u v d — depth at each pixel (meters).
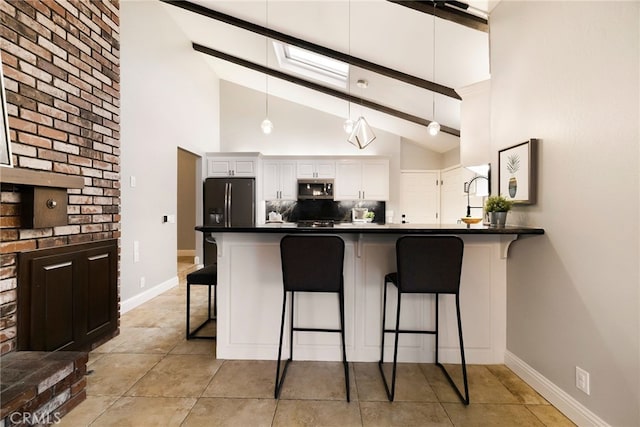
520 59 2.02
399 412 1.66
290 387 1.88
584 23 1.51
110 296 2.42
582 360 1.53
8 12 1.65
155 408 1.67
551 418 1.62
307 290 1.82
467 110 2.73
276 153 6.45
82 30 2.18
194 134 5.16
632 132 1.28
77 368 1.68
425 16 2.56
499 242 2.15
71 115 2.08
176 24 4.41
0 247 1.62
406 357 2.20
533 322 1.88
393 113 4.97
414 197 6.59
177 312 3.21
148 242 3.66
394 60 3.37
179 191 6.80
